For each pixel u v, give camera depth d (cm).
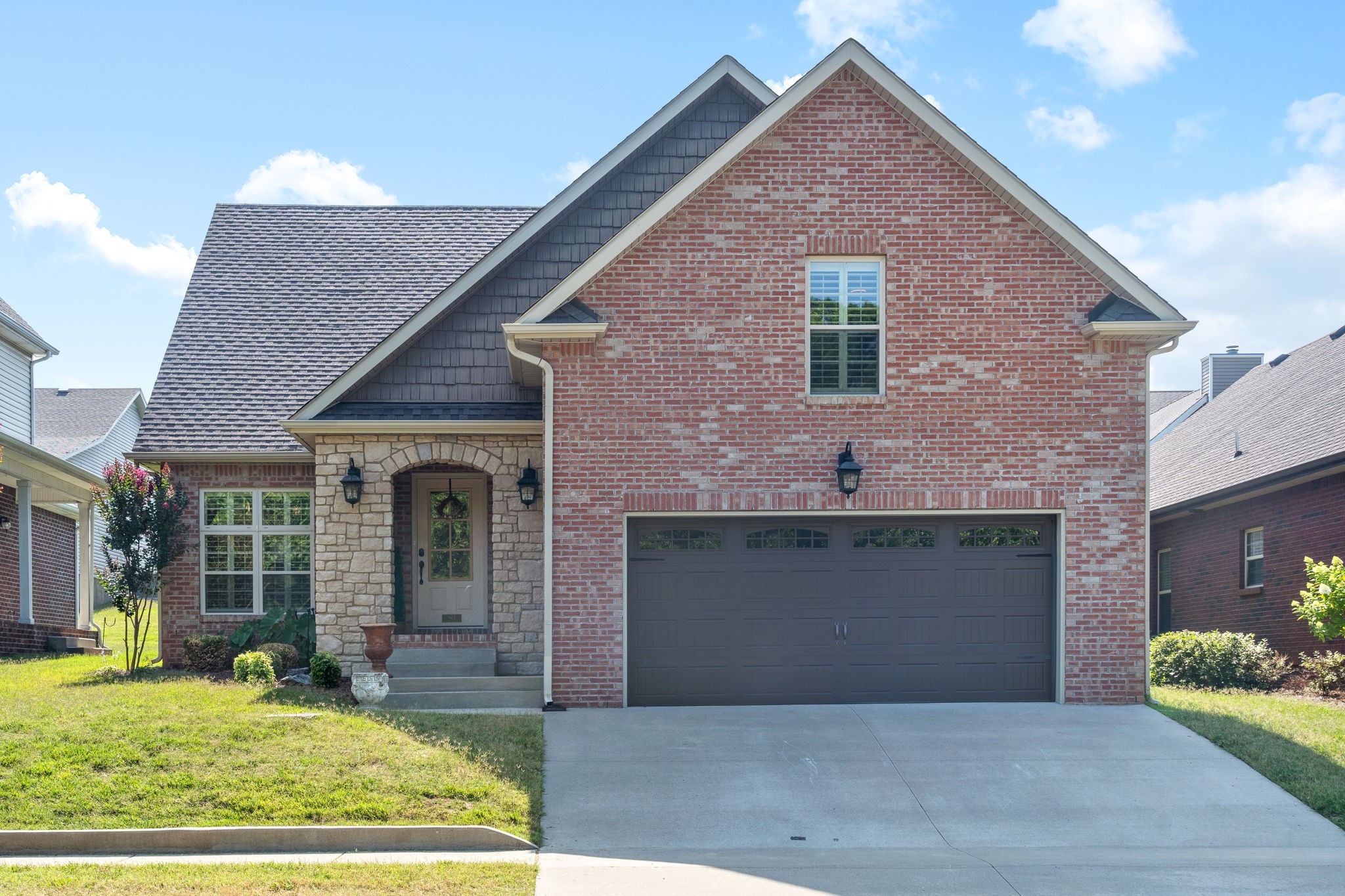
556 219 1781
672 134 1833
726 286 1474
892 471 1461
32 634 2177
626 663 1452
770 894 832
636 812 1063
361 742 1167
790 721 1362
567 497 1454
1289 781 1131
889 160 1487
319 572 1622
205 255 2141
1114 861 938
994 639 1483
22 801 998
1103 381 1473
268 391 1912
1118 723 1345
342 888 821
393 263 2152
